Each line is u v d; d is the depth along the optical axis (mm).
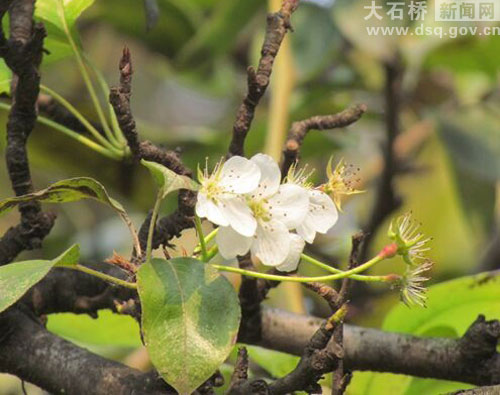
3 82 1294
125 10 1760
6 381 1511
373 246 1701
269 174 1174
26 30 1241
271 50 1222
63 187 1171
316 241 1788
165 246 1214
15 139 1247
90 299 1281
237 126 1223
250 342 1306
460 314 1350
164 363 1138
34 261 1167
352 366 1295
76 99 1760
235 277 1476
